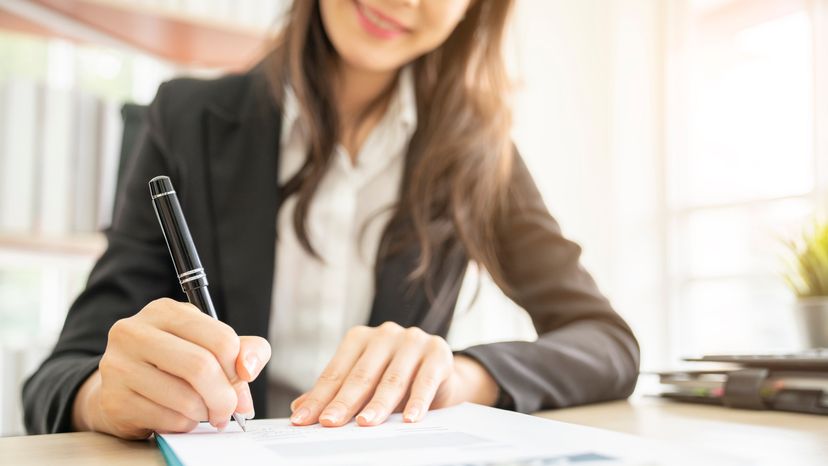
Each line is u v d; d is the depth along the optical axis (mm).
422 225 1002
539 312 968
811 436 521
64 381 621
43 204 1604
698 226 2666
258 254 931
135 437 528
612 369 787
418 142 1053
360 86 1066
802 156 2340
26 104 1596
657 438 515
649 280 2738
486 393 677
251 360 502
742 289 2484
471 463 367
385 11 907
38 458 463
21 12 1684
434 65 1088
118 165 1333
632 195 2754
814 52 2281
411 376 605
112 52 2100
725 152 2590
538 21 2701
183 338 507
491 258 1032
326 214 1017
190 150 958
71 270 1992
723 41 2602
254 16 1899
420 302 996
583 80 2779
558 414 679
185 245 555
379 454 403
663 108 2793
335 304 1018
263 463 385
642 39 2805
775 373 703
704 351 2607
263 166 967
